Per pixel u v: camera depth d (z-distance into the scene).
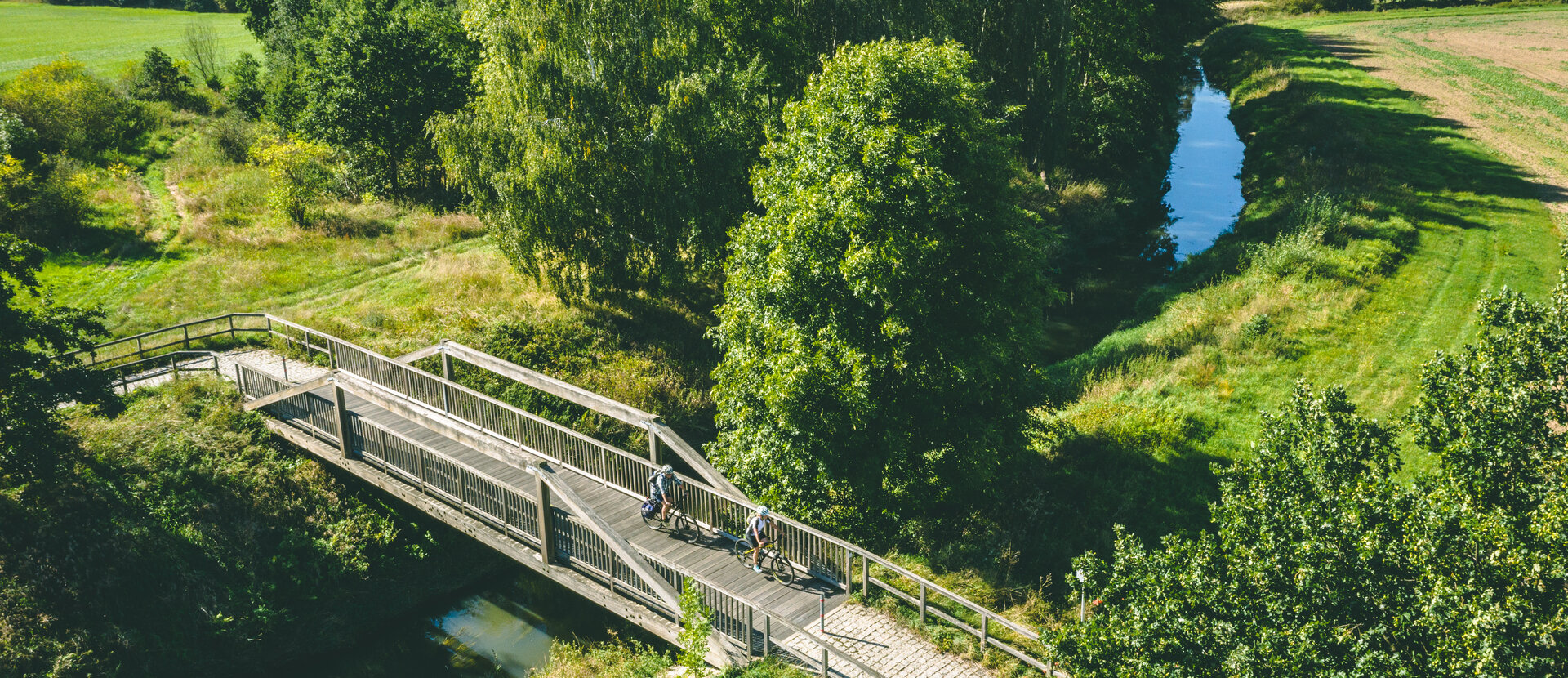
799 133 20.47
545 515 16.61
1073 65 46.41
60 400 18.89
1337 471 10.44
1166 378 26.98
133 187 39.34
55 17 90.56
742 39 34.19
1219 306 31.56
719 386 21.55
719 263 30.59
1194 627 9.46
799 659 14.13
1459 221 36.75
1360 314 29.66
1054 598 17.27
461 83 45.00
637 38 28.34
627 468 18.42
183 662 17.89
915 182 18.31
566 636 20.06
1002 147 21.22
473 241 37.62
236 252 34.22
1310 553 9.03
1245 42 79.69
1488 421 10.06
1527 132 48.44
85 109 43.75
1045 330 33.69
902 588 16.66
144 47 74.56
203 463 20.78
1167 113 60.28
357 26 41.47
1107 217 43.94
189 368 24.78
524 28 27.45
